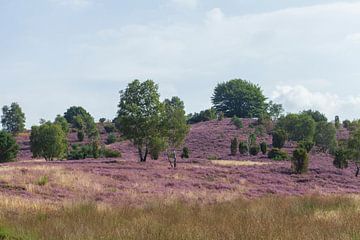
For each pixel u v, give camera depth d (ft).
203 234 36.06
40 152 178.19
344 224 40.88
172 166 138.82
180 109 152.97
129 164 138.92
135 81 153.99
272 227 38.40
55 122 279.08
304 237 35.27
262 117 282.56
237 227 38.99
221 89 418.72
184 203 67.00
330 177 127.65
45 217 50.49
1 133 175.11
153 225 40.86
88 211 53.88
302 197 71.82
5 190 79.71
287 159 179.22
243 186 108.27
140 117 151.43
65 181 92.89
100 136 290.35
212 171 128.26
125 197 81.87
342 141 201.67
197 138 245.45
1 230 39.06
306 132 220.84
